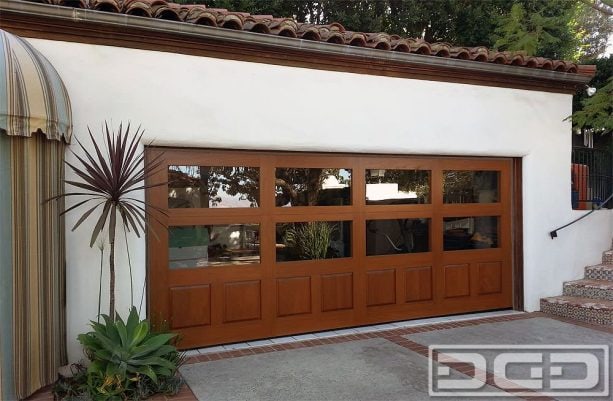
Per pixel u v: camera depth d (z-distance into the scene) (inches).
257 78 200.5
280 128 205.3
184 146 192.1
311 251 221.9
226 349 200.1
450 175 252.1
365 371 176.1
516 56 245.0
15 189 143.3
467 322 241.3
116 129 178.7
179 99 188.1
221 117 194.9
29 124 142.8
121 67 179.5
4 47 140.3
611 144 359.9
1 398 137.6
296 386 162.7
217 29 184.9
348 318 229.3
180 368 178.4
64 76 171.6
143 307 185.6
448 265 251.8
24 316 146.3
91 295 176.2
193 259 199.3
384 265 237.0
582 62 380.2
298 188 219.1
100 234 177.6
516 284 266.8
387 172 237.3
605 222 293.3
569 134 276.1
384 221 237.1
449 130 241.4
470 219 257.8
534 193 264.4
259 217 210.7
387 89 226.5
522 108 260.4
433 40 443.8
